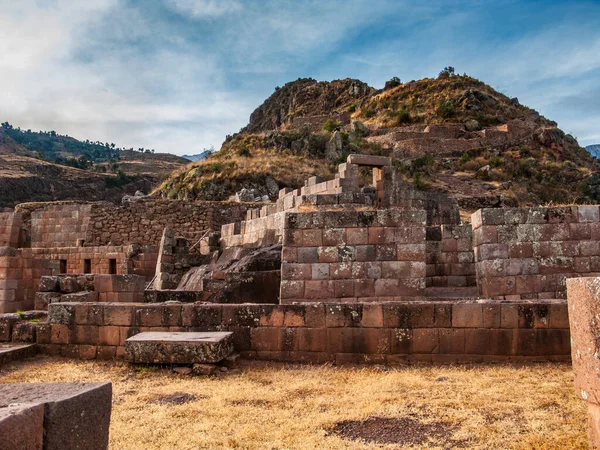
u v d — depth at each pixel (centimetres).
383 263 1249
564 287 1189
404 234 1255
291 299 1245
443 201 2483
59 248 3012
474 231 1278
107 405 374
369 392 728
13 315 1055
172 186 5116
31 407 298
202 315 958
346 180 2208
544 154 7638
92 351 968
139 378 821
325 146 5981
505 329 895
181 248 2264
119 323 970
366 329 916
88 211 3325
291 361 923
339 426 606
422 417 624
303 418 628
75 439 332
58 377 832
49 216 3378
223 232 2341
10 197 10012
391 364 898
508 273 1196
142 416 635
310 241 1264
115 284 1403
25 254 1838
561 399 666
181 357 852
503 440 543
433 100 9206
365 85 11862
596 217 1209
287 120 11819
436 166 6738
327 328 925
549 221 1212
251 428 591
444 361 895
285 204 1948
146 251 2700
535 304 898
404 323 910
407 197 2386
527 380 767
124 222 3291
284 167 5150
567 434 546
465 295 1342
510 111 9000
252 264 1534
